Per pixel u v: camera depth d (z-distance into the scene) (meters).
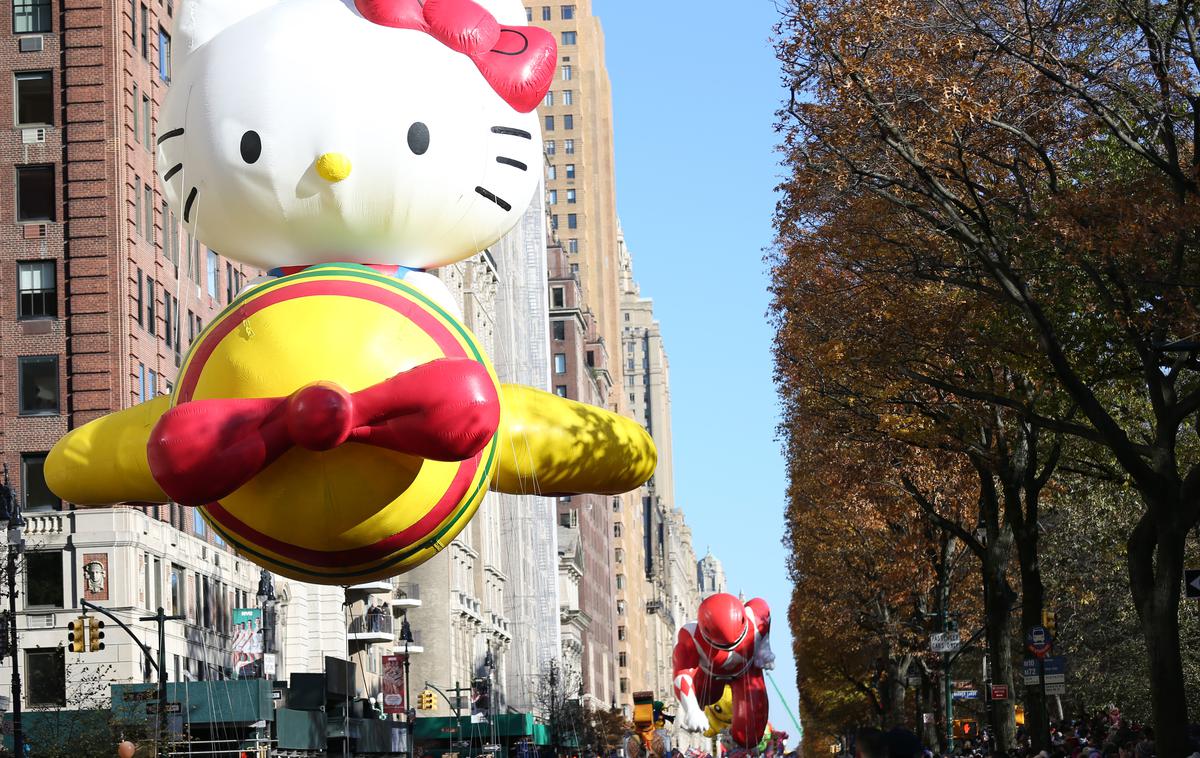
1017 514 34.19
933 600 59.34
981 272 28.36
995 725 38.03
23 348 52.66
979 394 28.09
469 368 14.99
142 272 55.28
